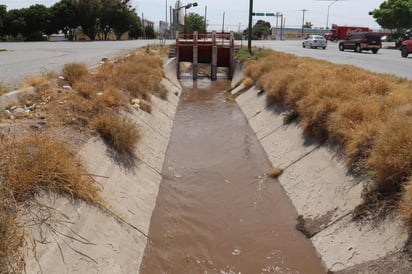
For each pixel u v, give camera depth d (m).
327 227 7.04
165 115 16.00
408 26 56.41
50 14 63.25
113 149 8.80
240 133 14.89
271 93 15.14
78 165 6.85
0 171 5.34
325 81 12.01
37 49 31.36
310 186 8.59
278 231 7.58
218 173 10.70
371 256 5.67
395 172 6.24
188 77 33.81
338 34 75.94
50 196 5.64
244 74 24.61
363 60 25.17
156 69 21.59
